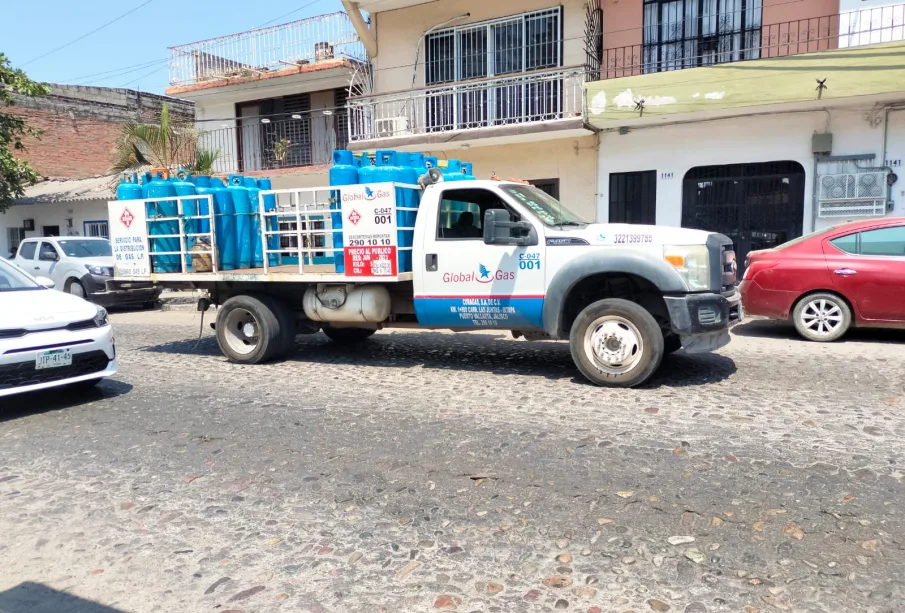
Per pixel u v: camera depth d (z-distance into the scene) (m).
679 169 13.49
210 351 9.62
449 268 7.11
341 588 3.14
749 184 13.03
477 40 15.87
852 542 3.37
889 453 4.55
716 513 3.73
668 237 6.33
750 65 11.89
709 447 4.75
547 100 14.82
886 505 3.76
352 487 4.30
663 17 13.68
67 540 3.74
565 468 4.46
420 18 16.45
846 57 11.16
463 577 3.20
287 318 8.50
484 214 7.03
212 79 19.73
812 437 4.91
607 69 14.17
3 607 3.13
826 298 8.90
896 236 8.62
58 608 3.10
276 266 9.04
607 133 14.09
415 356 8.69
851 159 11.96
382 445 5.06
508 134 14.34
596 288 7.06
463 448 4.92
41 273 16.36
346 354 9.00
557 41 14.89
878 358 7.78
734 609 2.86
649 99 12.83
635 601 2.95
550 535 3.57
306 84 18.92
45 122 26.08
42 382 6.17
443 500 4.05
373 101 16.47
